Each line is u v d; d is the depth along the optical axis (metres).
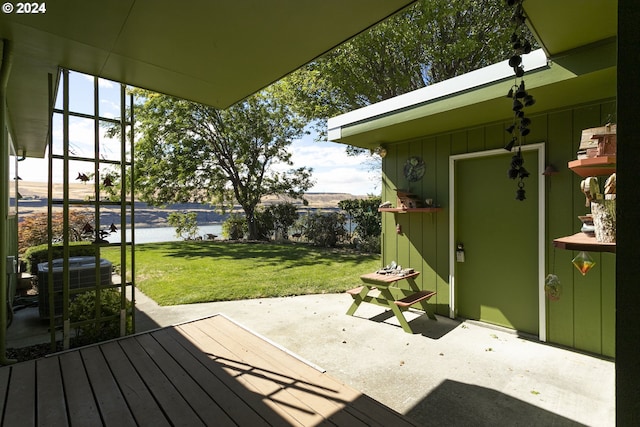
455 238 4.20
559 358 3.04
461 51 8.54
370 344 3.36
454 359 3.02
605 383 2.60
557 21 2.20
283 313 4.36
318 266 7.61
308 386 2.32
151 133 12.54
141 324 3.90
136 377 2.41
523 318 3.66
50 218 2.87
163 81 3.19
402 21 8.71
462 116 3.61
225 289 5.55
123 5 2.00
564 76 2.63
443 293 4.30
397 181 4.85
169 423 1.89
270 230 13.83
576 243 1.36
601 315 3.10
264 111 13.93
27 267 6.24
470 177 4.12
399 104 3.88
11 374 2.44
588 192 1.51
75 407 2.03
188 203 13.92
